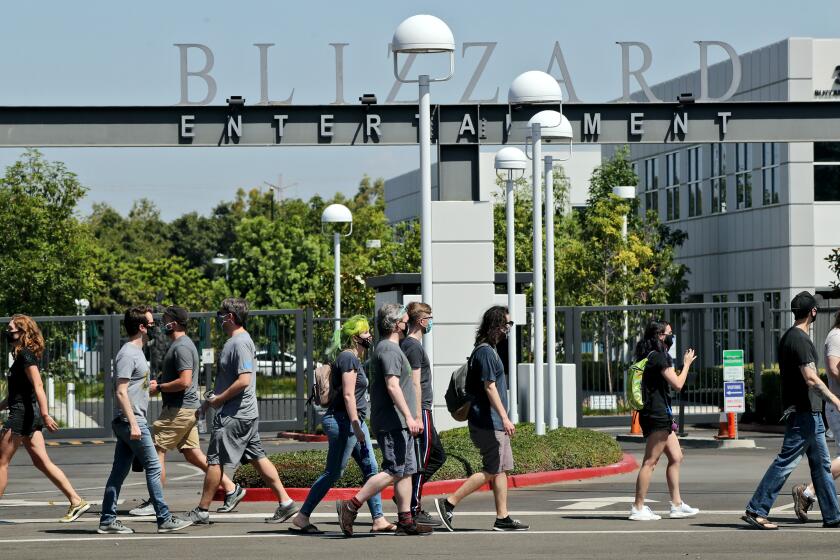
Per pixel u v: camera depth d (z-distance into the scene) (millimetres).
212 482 25828
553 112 40219
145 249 192125
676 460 26438
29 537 24672
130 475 40062
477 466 32438
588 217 82688
